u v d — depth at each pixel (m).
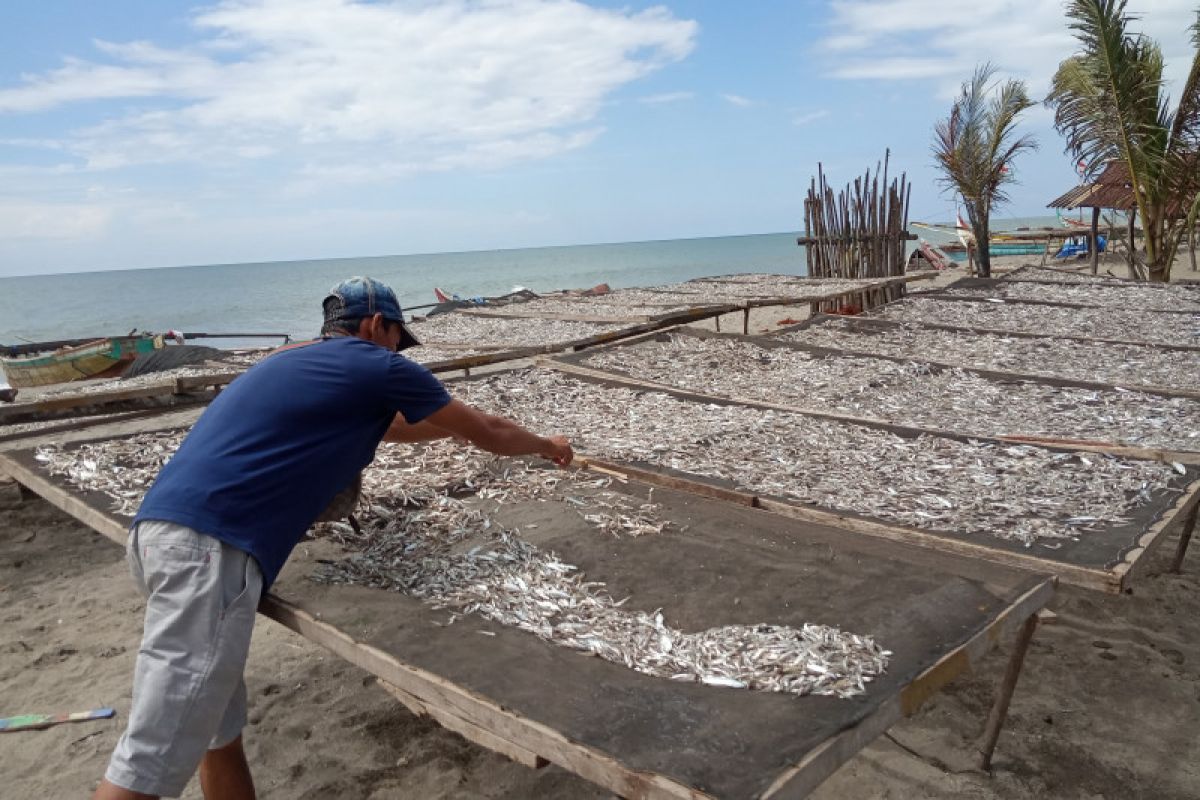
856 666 2.07
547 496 3.50
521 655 2.24
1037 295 9.87
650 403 5.28
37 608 4.40
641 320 8.59
